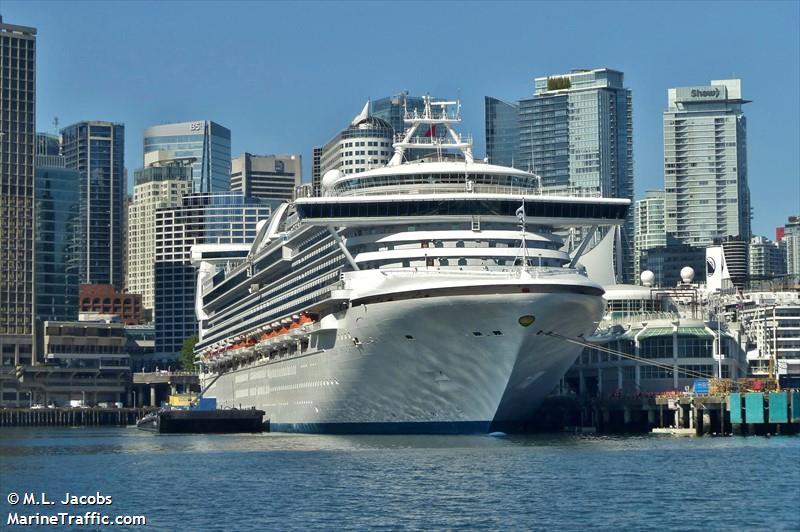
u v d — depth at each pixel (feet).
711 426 626.64
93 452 629.51
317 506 392.06
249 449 581.12
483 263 559.79
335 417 623.77
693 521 356.38
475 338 538.88
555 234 602.44
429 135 651.66
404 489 418.92
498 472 453.17
